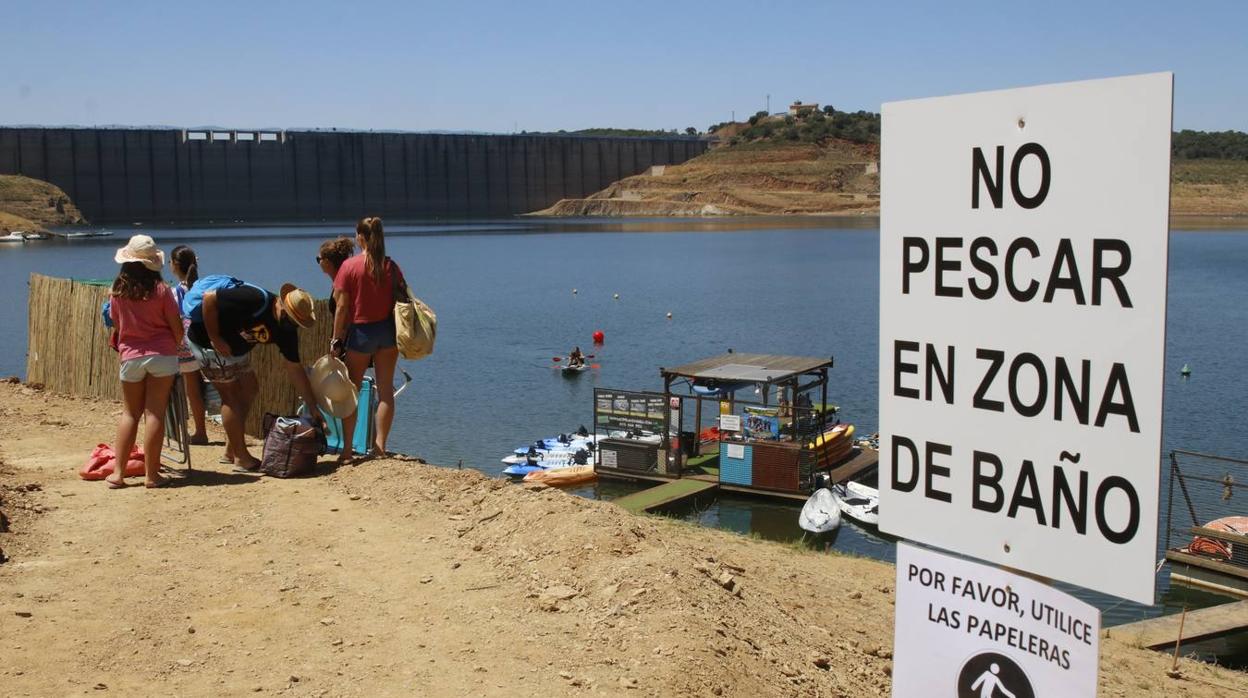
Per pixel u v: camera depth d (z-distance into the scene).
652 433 22.97
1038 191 3.22
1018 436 3.37
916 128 3.54
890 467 3.75
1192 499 20.20
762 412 22.44
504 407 33.59
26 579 6.64
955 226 3.46
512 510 7.71
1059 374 3.23
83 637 5.79
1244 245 127.56
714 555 8.75
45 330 14.75
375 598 6.46
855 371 40.66
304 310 9.34
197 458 10.01
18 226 156.00
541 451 25.05
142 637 5.82
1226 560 14.30
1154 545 3.04
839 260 114.50
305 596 6.48
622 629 5.89
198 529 7.74
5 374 35.41
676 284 85.88
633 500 20.58
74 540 7.46
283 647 5.75
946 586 3.61
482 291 80.12
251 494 8.65
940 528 3.62
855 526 19.44
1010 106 3.26
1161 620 11.01
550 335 53.00
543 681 5.34
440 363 43.50
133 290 8.51
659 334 53.47
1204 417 30.95
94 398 13.66
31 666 5.39
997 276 3.37
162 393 8.78
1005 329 3.36
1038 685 3.37
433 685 5.31
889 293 3.69
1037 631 3.36
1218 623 10.73
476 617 6.17
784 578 8.66
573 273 98.75
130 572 6.84
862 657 6.72
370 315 9.27
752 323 58.09
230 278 9.40
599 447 23.14
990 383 3.43
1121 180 3.01
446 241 162.75
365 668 5.50
